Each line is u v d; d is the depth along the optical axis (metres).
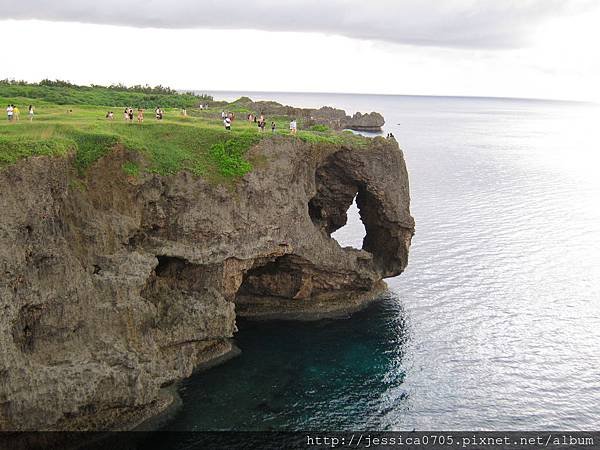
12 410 31.62
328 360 47.56
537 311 58.00
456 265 71.12
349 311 57.38
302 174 53.56
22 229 33.12
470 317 56.31
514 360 48.09
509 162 170.25
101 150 41.53
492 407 41.34
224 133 50.19
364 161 57.44
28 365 32.47
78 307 35.56
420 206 103.81
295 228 51.81
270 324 54.06
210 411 39.69
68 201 37.94
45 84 114.12
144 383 37.06
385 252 62.59
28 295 33.06
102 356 35.78
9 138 36.06
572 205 108.12
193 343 44.53
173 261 45.03
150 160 44.19
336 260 55.50
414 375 45.50
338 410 40.53
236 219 47.38
